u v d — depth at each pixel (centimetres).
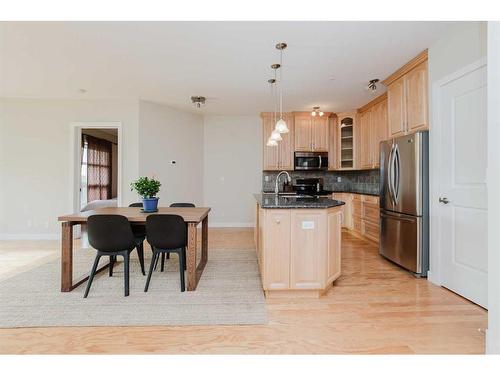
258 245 336
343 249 420
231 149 621
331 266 263
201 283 283
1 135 482
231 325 202
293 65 337
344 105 522
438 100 272
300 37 269
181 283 263
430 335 187
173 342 179
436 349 171
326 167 582
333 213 267
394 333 190
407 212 307
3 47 296
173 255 390
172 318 211
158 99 490
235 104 520
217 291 263
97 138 731
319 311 223
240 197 625
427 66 290
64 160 489
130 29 259
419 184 290
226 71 359
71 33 267
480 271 228
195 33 264
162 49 299
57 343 178
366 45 284
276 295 252
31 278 292
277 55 310
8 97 479
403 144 312
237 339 183
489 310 119
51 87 427
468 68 233
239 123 621
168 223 254
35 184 487
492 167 115
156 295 253
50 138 488
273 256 247
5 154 484
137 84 412
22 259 362
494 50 114
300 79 384
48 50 303
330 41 277
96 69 355
